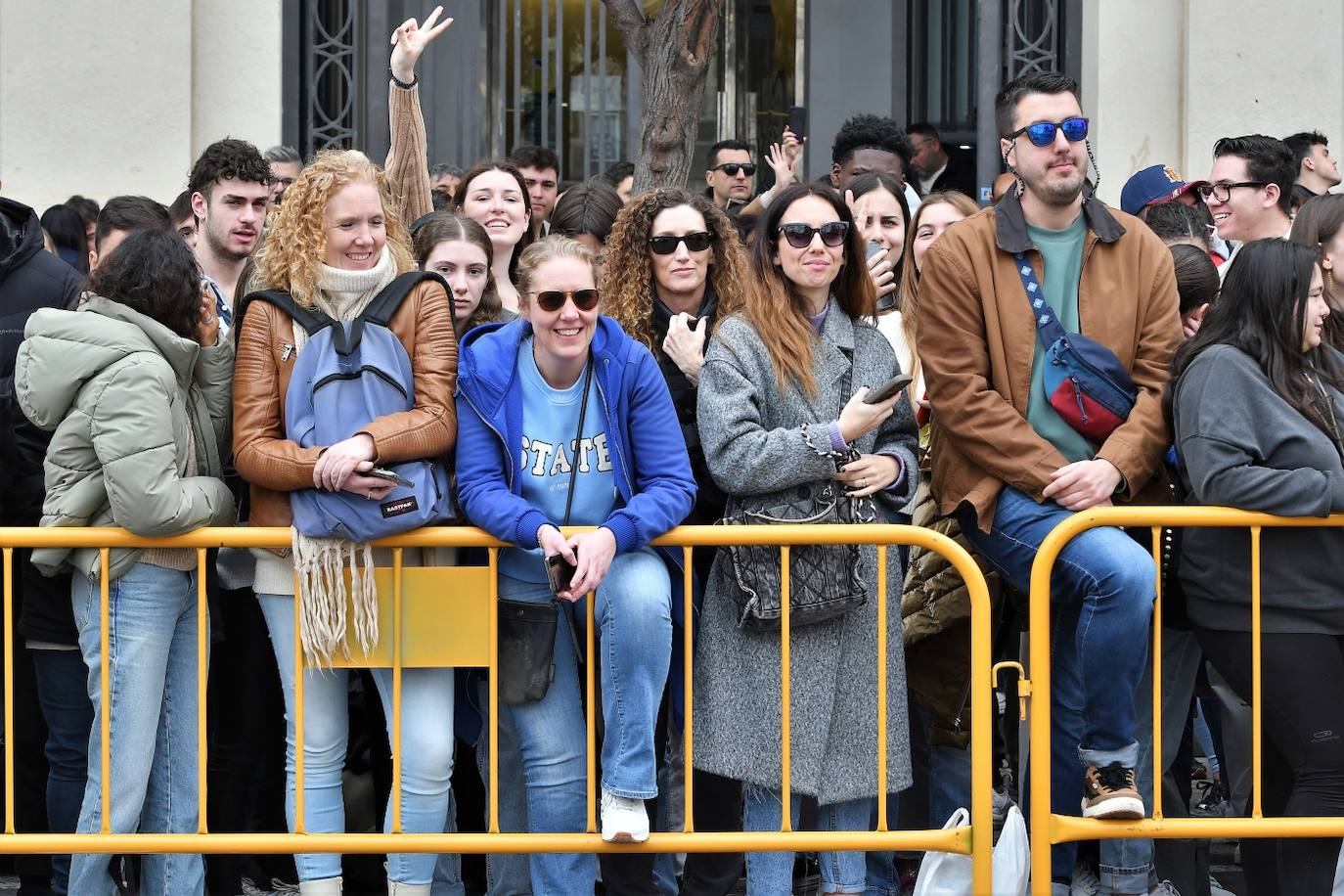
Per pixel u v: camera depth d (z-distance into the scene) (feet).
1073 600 19.67
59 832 20.59
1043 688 19.02
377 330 19.11
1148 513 19.04
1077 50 38.37
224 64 38.04
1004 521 19.92
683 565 19.47
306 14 38.27
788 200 20.22
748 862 19.95
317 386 18.86
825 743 19.67
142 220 24.81
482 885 23.86
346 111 38.47
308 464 18.51
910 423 20.63
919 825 23.38
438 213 22.63
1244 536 19.38
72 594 19.89
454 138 39.37
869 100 40.65
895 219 25.79
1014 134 20.18
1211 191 28.25
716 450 19.54
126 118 37.22
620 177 34.45
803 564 19.36
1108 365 19.92
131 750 19.27
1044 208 20.40
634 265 21.57
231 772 22.54
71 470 19.13
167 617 19.47
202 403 19.76
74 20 37.04
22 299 22.38
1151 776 21.53
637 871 19.44
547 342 18.88
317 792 19.35
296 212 19.38
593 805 19.08
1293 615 19.24
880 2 40.47
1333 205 21.30
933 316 20.33
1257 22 37.47
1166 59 38.37
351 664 18.97
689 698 19.06
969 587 18.92
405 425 18.70
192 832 19.85
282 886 23.36
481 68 39.34
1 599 22.15
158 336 19.15
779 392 19.97
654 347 21.39
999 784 24.72
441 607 18.95
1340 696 19.20
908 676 22.59
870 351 20.62
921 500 22.59
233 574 20.67
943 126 40.47
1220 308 19.76
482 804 23.00
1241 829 18.95
